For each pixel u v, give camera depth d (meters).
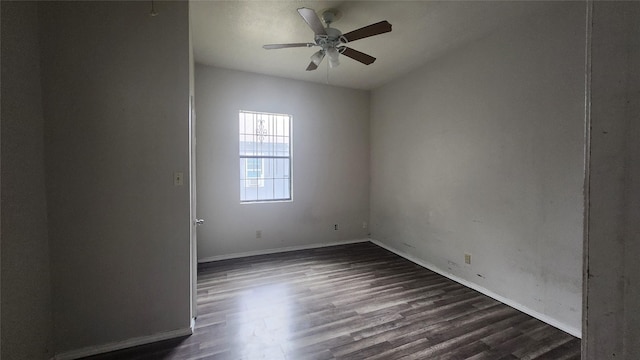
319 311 2.51
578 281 2.16
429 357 1.91
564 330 2.21
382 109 4.55
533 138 2.44
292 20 2.62
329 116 4.59
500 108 2.71
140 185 2.00
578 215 2.16
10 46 1.47
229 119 3.92
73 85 1.84
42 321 1.73
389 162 4.40
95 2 1.87
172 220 2.09
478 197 2.95
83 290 1.90
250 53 3.37
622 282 0.35
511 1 2.27
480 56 2.91
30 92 1.65
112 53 1.91
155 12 2.00
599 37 0.37
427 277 3.31
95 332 1.93
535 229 2.44
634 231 0.33
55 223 1.83
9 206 1.44
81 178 1.88
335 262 3.82
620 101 0.35
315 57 2.72
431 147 3.57
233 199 3.98
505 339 2.12
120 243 1.97
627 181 0.34
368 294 2.85
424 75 3.66
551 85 2.31
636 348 0.33
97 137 1.90
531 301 2.46
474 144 2.98
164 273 2.08
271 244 4.24
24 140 1.59
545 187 2.36
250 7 2.41
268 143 4.30
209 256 3.86
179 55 2.07
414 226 3.87
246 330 2.21
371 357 1.91
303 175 4.44
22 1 1.58
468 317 2.42
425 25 2.67
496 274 2.76
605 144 0.36
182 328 2.14
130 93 1.96
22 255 1.54
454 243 3.24
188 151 2.12
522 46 2.52
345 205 4.77
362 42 3.02
